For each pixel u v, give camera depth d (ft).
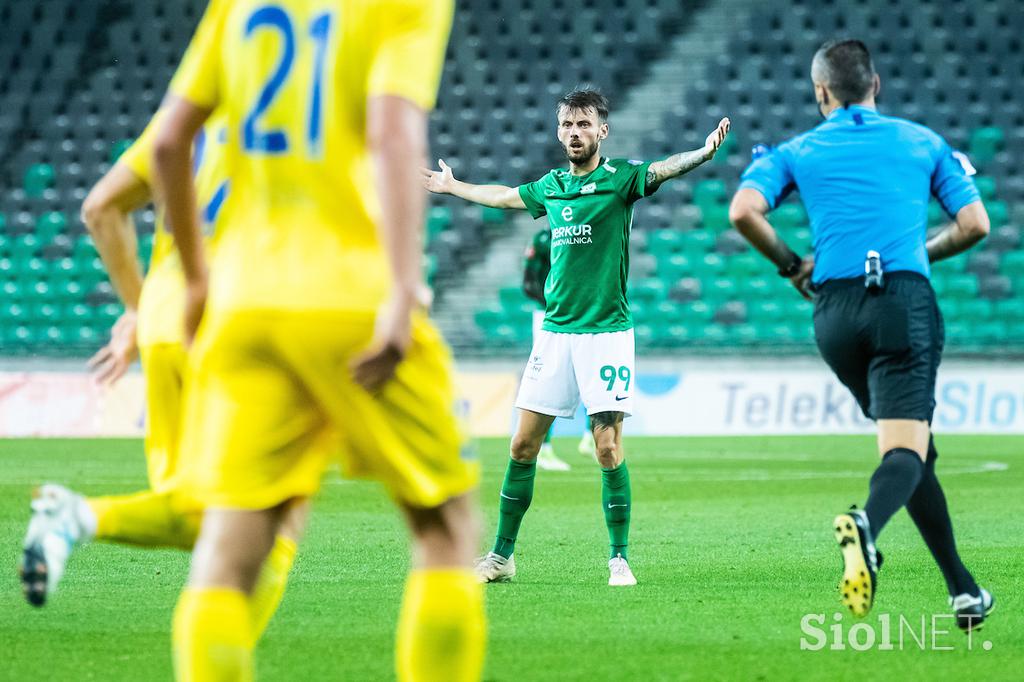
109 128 307.78
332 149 33.35
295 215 33.65
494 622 63.36
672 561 85.61
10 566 81.66
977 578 76.43
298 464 34.30
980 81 298.97
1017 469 156.04
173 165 34.81
